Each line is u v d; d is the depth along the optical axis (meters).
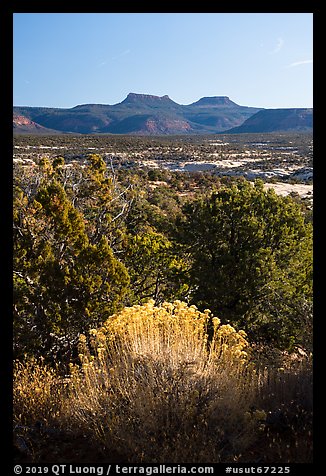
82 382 5.26
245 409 4.57
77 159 53.12
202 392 4.68
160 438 4.37
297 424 4.57
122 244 10.64
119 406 4.62
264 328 9.80
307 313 8.43
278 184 49.34
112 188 10.91
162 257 10.56
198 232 10.26
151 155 85.50
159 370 4.91
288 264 10.24
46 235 8.36
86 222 9.99
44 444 4.54
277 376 5.19
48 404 5.12
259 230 9.98
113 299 8.34
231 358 5.27
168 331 5.69
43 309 7.90
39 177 9.66
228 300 9.77
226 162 79.00
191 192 42.75
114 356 5.38
